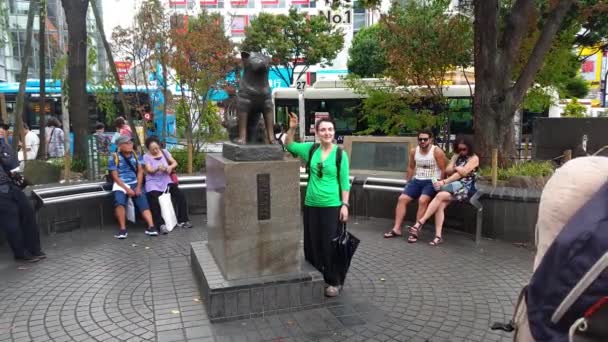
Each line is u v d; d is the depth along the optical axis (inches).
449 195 233.0
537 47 309.0
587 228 63.7
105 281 182.2
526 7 314.5
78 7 400.2
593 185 70.8
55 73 405.1
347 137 346.6
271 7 1346.0
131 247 229.6
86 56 417.4
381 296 168.1
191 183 301.0
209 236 184.7
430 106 468.4
